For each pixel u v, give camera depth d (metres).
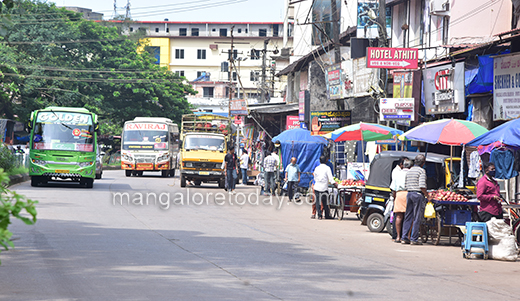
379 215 18.81
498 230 14.04
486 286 10.43
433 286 10.18
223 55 121.06
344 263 12.32
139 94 73.69
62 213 19.78
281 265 11.73
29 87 55.62
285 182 32.88
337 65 36.25
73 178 33.38
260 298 8.68
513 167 16.80
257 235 16.52
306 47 59.00
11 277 9.71
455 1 27.86
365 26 30.80
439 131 18.50
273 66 73.81
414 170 16.42
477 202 16.20
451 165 18.58
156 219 19.47
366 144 35.00
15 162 39.88
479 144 15.89
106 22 75.88
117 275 10.09
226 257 12.45
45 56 59.34
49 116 32.72
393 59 27.22
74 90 61.78
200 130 48.38
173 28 124.81
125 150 52.19
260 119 55.38
